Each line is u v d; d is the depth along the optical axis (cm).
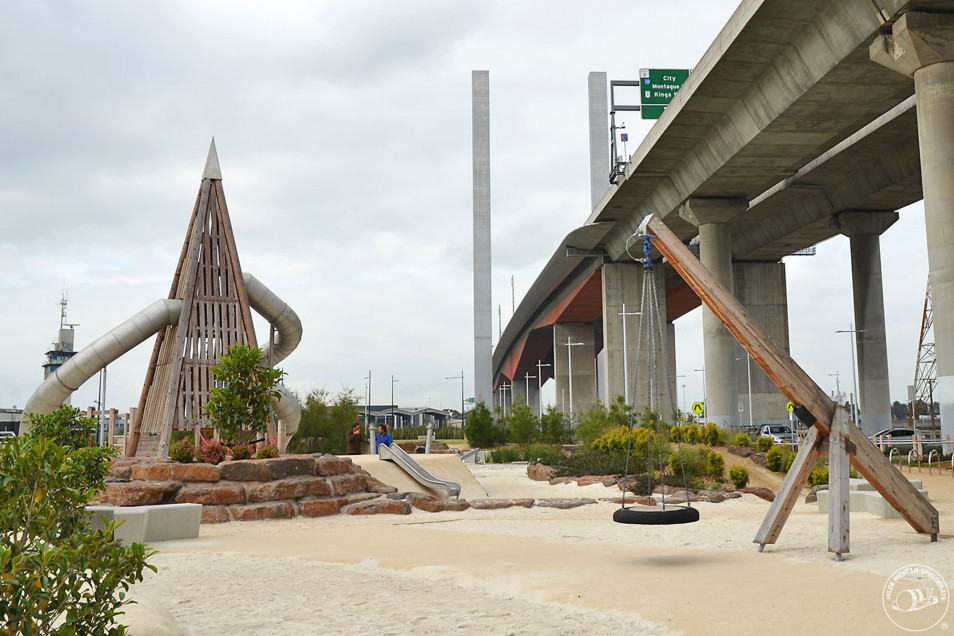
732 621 705
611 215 6531
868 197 5622
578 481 2812
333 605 883
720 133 4581
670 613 752
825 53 3478
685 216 5631
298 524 1822
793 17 3416
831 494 1105
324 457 2194
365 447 5416
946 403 3134
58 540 510
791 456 3052
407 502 2061
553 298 10319
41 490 527
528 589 918
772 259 7644
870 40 3312
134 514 1472
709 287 1203
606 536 1508
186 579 1063
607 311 7438
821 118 4031
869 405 6191
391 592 955
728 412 5728
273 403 2294
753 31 3522
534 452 4772
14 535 508
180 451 2127
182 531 1530
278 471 2019
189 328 3522
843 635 639
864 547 1166
